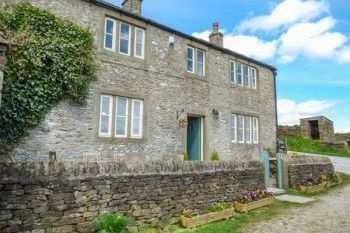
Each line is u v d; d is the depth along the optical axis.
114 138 11.52
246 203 10.23
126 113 12.09
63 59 10.27
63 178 6.48
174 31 13.93
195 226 8.29
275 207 10.91
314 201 12.12
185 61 14.34
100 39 11.52
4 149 9.09
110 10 11.93
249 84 17.64
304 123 33.25
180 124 13.47
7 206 5.77
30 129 9.67
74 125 10.58
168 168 8.50
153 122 12.77
